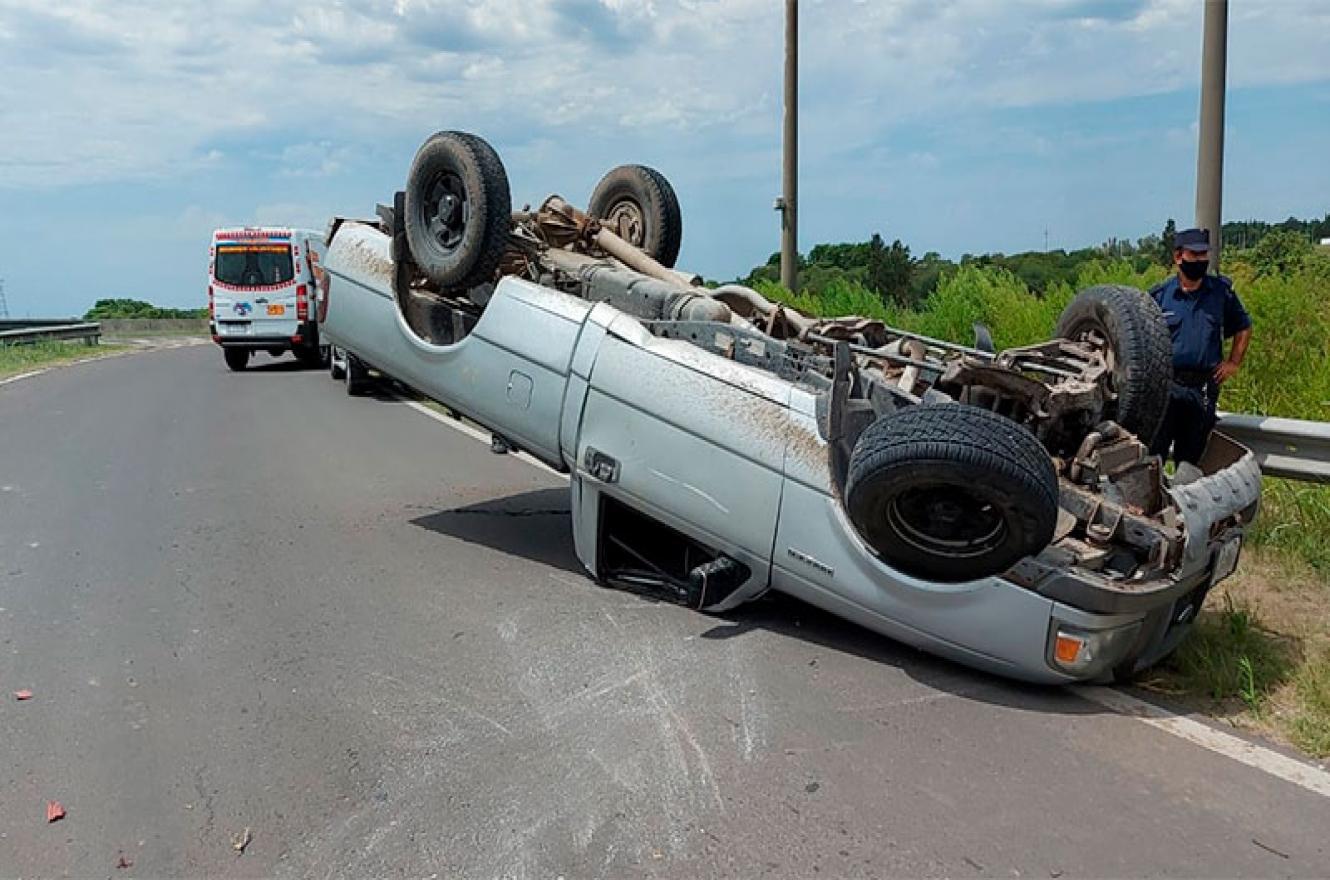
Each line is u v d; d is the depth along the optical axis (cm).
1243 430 629
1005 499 381
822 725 401
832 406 447
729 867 312
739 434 480
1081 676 409
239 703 430
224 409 1384
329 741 395
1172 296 606
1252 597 534
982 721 403
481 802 350
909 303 1555
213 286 1988
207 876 313
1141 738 389
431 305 644
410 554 643
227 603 556
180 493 832
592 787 358
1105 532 422
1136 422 510
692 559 537
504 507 767
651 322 546
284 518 741
